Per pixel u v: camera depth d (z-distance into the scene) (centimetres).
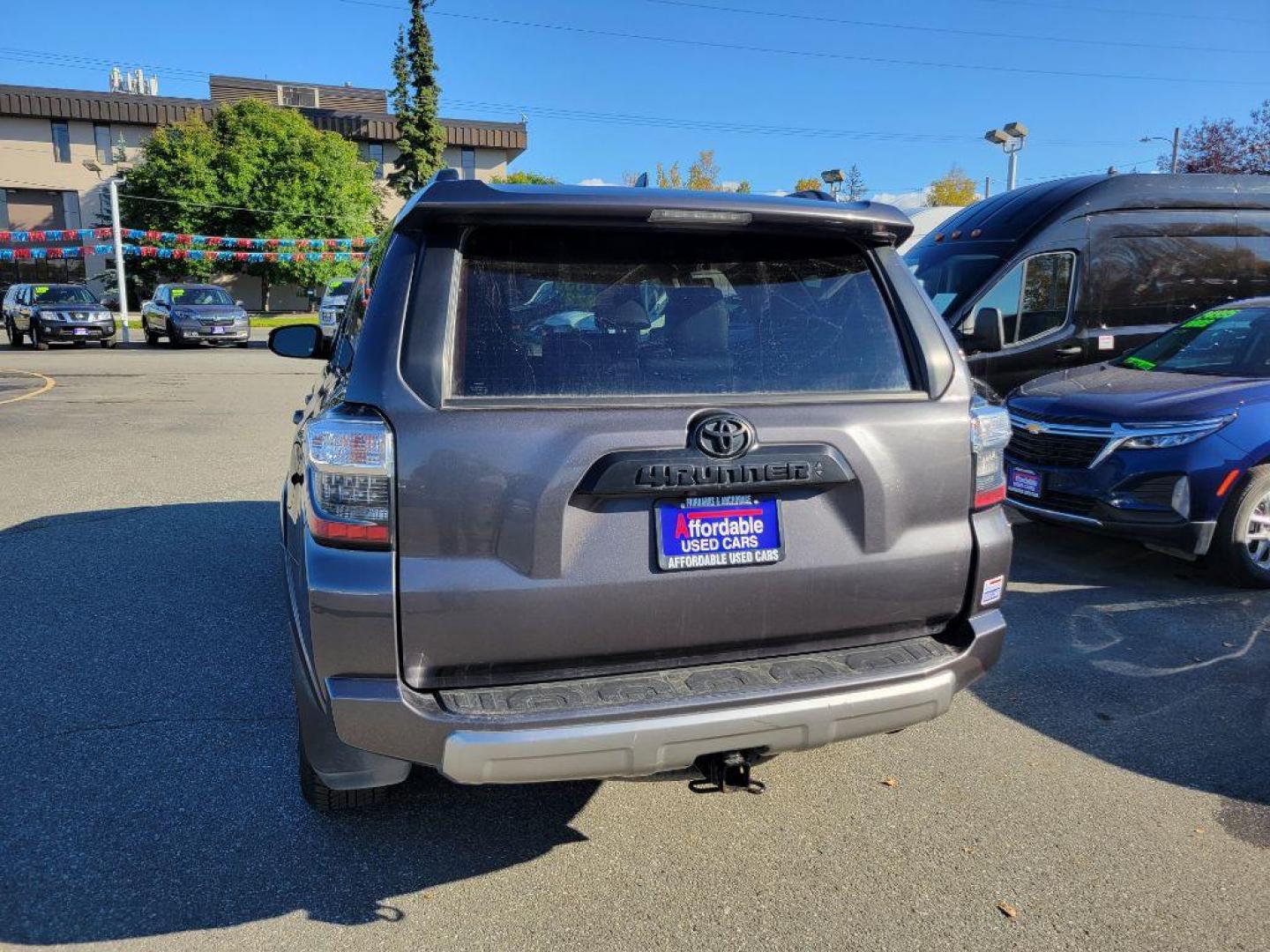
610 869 279
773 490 246
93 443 963
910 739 363
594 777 228
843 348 264
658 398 240
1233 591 536
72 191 4734
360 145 5256
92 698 385
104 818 300
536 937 249
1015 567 582
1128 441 534
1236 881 276
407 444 222
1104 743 359
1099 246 897
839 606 256
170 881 270
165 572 545
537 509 226
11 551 584
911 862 284
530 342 240
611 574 233
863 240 276
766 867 281
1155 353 675
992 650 271
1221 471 516
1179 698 397
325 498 226
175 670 413
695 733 229
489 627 227
